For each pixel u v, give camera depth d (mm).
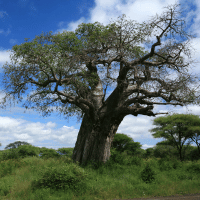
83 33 13359
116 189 7617
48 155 21891
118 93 11844
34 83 11359
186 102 10820
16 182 8070
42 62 10281
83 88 11359
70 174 7684
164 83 10820
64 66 10359
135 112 11578
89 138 12562
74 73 10875
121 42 11750
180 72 11008
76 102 11500
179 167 12750
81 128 13406
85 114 13508
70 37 10867
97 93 13375
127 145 27797
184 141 26703
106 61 12688
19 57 10203
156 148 28359
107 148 12680
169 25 9812
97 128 12602
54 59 10109
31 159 12930
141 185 8180
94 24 13000
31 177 8711
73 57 10578
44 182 7480
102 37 11906
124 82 11562
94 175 9562
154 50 10672
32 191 7074
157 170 11367
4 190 7188
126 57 11367
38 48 10008
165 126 27281
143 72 10625
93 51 12398
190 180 9484
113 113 12305
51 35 11391
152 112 11219
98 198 6586
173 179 9859
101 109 12508
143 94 11883
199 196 6793
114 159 12664
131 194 7152
